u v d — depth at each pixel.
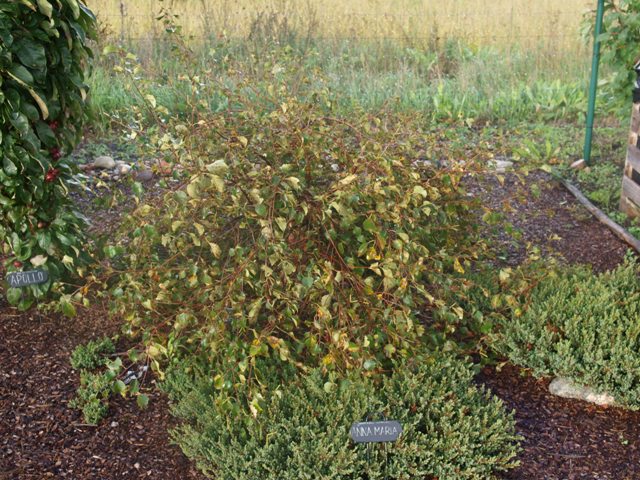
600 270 5.04
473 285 4.05
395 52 9.88
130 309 3.71
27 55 3.54
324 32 9.99
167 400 3.58
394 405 3.28
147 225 3.30
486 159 4.14
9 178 3.67
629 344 3.58
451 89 8.73
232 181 3.60
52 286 4.05
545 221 5.80
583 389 3.64
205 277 3.30
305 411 3.26
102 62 8.09
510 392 3.69
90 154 6.56
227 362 3.38
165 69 7.34
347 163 3.75
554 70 9.38
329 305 3.25
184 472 3.16
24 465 3.17
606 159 7.08
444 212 3.84
